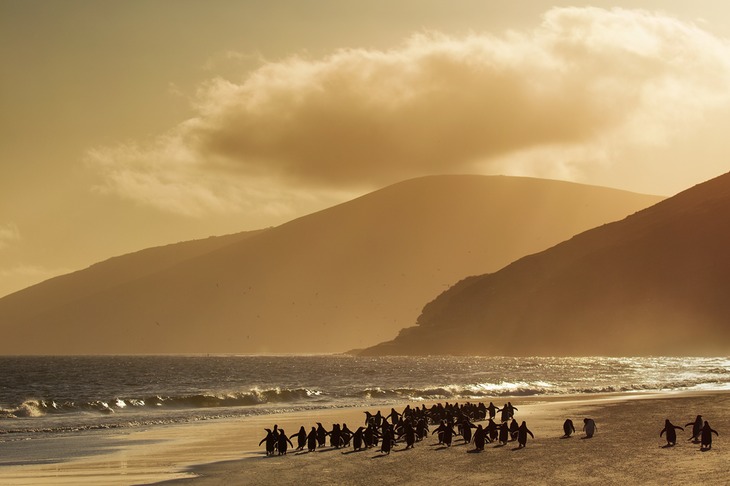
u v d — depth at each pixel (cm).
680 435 7288
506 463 5881
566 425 7400
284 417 10950
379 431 7988
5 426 10175
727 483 4700
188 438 8381
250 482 5444
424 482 5200
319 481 5391
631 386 16588
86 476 5831
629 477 5062
